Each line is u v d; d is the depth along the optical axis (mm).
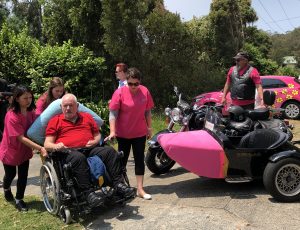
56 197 4891
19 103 5242
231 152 5625
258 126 5934
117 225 4863
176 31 15273
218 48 24625
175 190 6062
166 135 6012
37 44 12641
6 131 5359
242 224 4738
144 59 15078
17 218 5207
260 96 6855
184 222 4871
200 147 5629
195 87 16375
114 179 4918
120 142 5793
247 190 5922
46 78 10945
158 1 16062
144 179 6738
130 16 14578
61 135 5184
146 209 5320
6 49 12055
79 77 11125
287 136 5758
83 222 4984
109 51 14711
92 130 5379
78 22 15750
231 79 7145
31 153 5500
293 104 13375
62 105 5199
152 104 5836
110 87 15242
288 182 5363
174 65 15531
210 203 5445
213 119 5828
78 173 4785
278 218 4883
